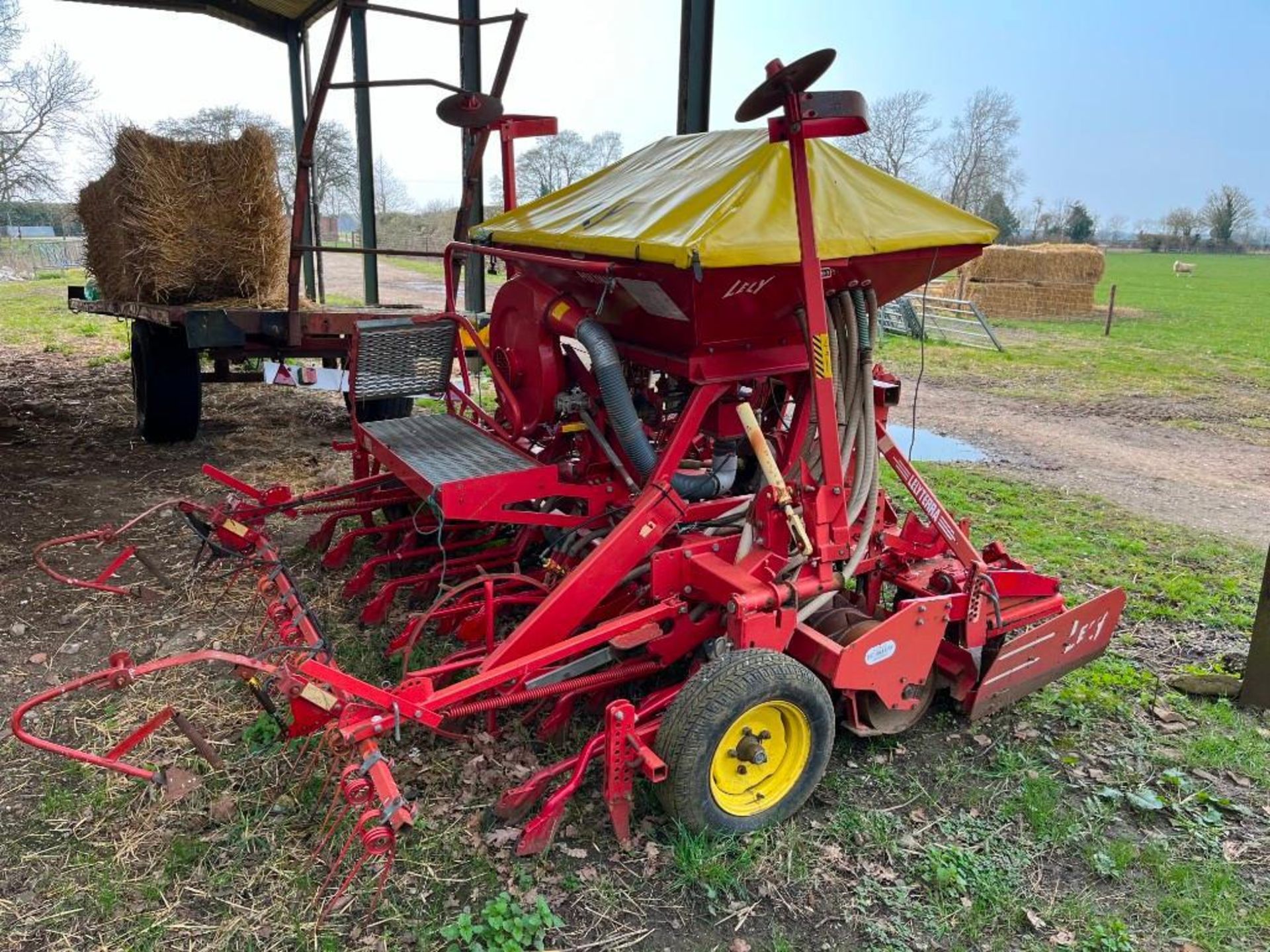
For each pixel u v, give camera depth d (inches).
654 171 164.1
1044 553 231.5
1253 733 152.2
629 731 113.7
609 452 154.2
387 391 187.8
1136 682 166.9
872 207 135.5
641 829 122.0
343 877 112.7
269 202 266.8
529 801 119.3
